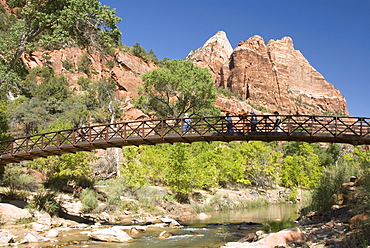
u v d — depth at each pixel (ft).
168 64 156.66
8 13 258.57
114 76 259.19
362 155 106.42
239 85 558.97
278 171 161.07
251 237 40.98
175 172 97.91
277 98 564.30
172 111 157.58
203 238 48.83
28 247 41.11
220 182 143.95
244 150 151.84
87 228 57.67
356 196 39.32
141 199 88.63
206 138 56.39
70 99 195.52
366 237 28.71
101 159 129.59
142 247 42.42
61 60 257.96
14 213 57.98
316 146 227.20
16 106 162.71
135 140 56.80
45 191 77.41
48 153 63.05
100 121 184.14
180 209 90.48
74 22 79.41
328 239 31.63
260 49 620.90
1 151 67.92
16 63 85.30
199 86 146.41
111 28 83.76
